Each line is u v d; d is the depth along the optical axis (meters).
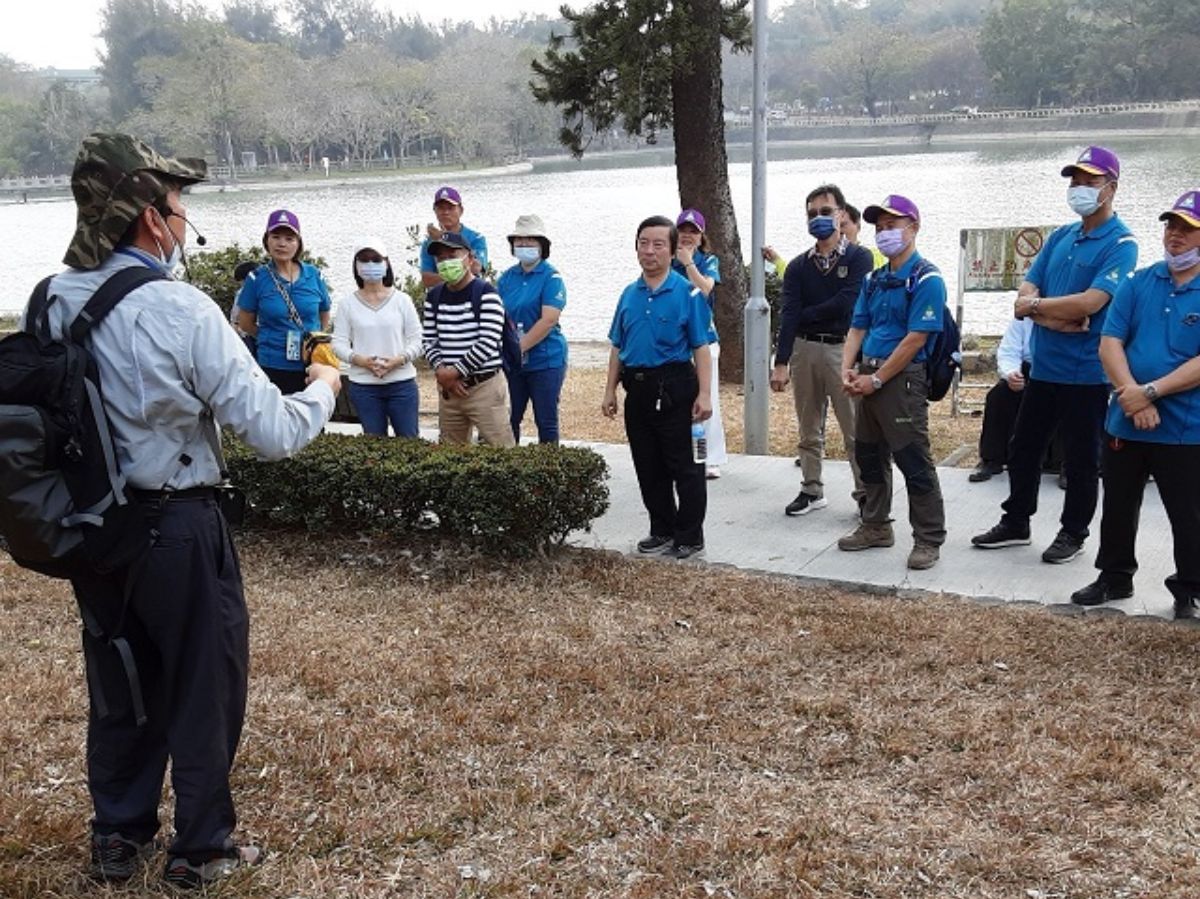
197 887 3.00
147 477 2.75
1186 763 3.61
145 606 2.80
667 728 3.93
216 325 2.75
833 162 61.47
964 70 93.06
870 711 4.02
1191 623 4.69
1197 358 4.43
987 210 28.00
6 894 3.02
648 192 48.72
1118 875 3.07
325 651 4.63
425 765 3.72
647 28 10.80
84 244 2.73
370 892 3.06
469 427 6.39
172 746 2.92
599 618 4.96
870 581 5.35
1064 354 5.30
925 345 5.38
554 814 3.43
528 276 6.71
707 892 3.04
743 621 4.90
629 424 5.77
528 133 88.88
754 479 7.31
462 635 4.81
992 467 7.04
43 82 115.69
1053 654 4.42
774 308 11.91
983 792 3.49
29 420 2.55
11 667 4.59
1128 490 4.77
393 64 91.50
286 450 2.83
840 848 3.22
